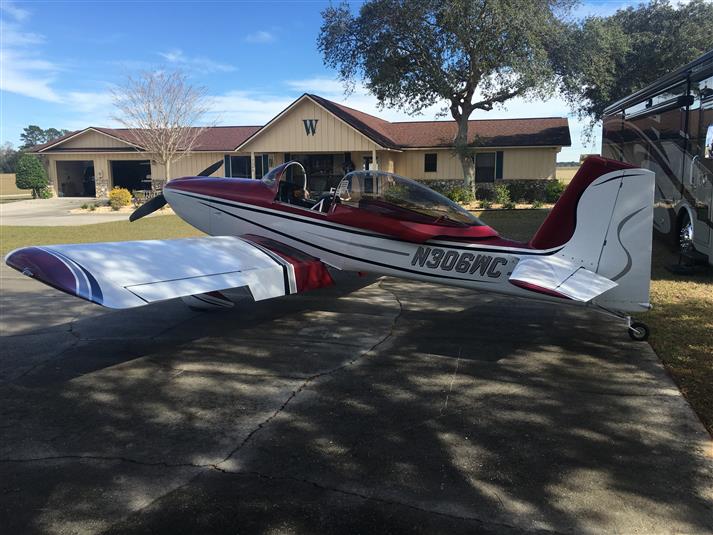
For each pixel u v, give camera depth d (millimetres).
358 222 5332
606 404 3516
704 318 5227
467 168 19172
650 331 4906
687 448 2943
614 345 4676
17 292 7035
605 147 11680
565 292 3848
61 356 4539
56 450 2988
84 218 17297
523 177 21156
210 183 6602
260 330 5281
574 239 4445
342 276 7883
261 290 4703
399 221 5098
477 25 16234
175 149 22078
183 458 2895
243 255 5066
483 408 3484
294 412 3451
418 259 5145
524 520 2350
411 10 16328
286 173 6266
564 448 2963
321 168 23469
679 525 2307
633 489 2570
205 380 4004
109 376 4090
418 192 5051
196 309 5906
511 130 22562
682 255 7410
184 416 3404
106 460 2877
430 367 4230
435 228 4941
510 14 15297
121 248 4383
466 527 2305
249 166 24797
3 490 2598
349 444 3033
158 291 3805
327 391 3783
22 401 3641
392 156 22531
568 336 4961
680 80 7344
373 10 16953
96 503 2490
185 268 4352
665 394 3656
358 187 5379
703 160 6672
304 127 20484
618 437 3078
